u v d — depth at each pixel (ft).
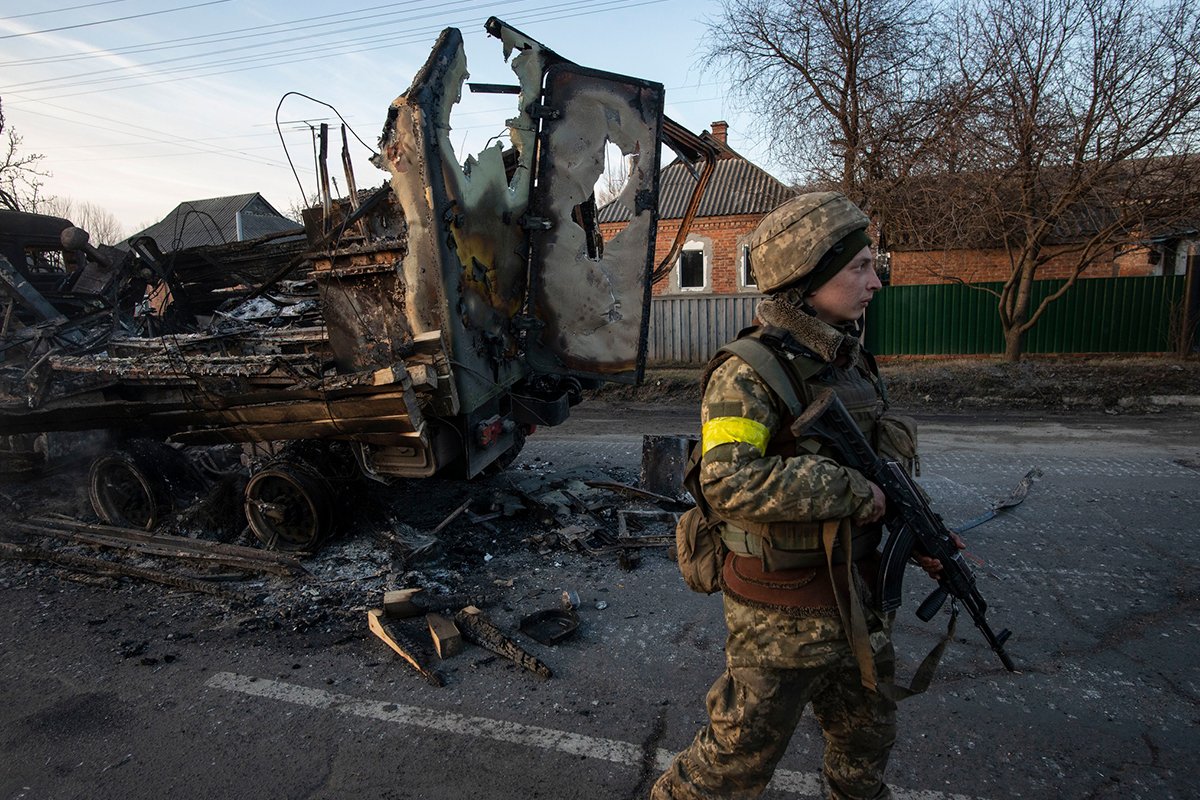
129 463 15.89
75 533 16.17
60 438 17.53
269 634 11.82
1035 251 38.37
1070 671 10.04
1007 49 35.09
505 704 9.64
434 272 12.57
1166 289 41.09
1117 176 34.78
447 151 12.62
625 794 7.87
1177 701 9.29
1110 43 33.04
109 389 15.61
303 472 14.46
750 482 4.96
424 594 13.08
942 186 38.47
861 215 5.55
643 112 15.33
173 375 14.46
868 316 45.80
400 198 12.52
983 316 44.16
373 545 15.12
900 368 38.34
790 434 5.34
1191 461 21.17
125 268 22.48
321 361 13.38
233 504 16.20
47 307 21.33
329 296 13.74
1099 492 18.16
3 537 16.49
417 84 12.06
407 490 18.78
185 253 22.80
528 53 14.32
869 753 6.05
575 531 15.44
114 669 10.82
